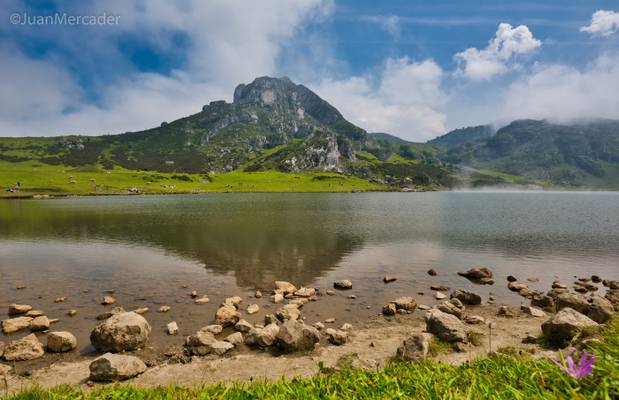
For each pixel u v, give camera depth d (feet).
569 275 98.43
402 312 67.26
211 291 81.35
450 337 48.75
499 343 49.78
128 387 23.07
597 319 55.98
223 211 302.86
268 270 101.19
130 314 53.42
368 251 128.57
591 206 386.73
